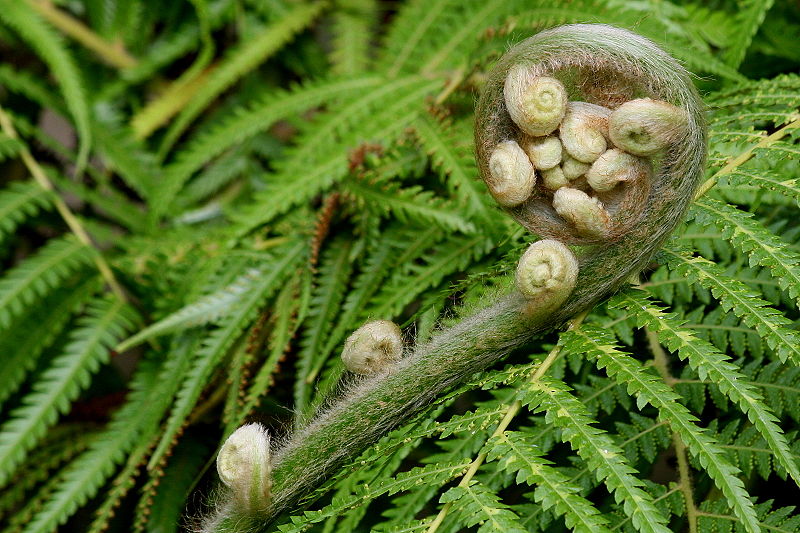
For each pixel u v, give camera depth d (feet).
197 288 3.82
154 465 3.75
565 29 3.18
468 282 3.45
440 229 3.75
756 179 3.44
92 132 4.58
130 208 4.54
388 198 3.74
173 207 4.42
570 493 3.20
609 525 3.38
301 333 3.92
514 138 3.18
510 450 3.27
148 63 4.84
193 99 4.53
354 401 3.30
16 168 4.86
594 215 3.15
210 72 4.99
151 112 4.68
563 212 3.16
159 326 3.73
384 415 3.30
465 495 3.25
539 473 3.23
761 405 3.22
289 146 4.78
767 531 3.36
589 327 3.37
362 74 4.16
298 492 3.29
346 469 3.34
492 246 3.65
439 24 4.19
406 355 3.35
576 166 3.15
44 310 4.01
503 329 3.26
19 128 4.69
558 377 3.51
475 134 3.20
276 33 4.68
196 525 3.40
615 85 3.19
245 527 3.28
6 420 4.27
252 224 3.78
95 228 4.17
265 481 3.21
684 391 3.54
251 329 3.77
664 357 3.59
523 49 3.17
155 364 3.91
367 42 5.08
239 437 3.21
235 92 5.09
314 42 4.99
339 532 3.49
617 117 3.11
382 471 3.51
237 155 4.65
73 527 4.08
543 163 3.15
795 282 3.31
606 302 3.38
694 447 3.20
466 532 3.68
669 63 3.18
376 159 3.83
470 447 3.51
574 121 3.14
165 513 3.82
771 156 3.46
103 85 4.89
